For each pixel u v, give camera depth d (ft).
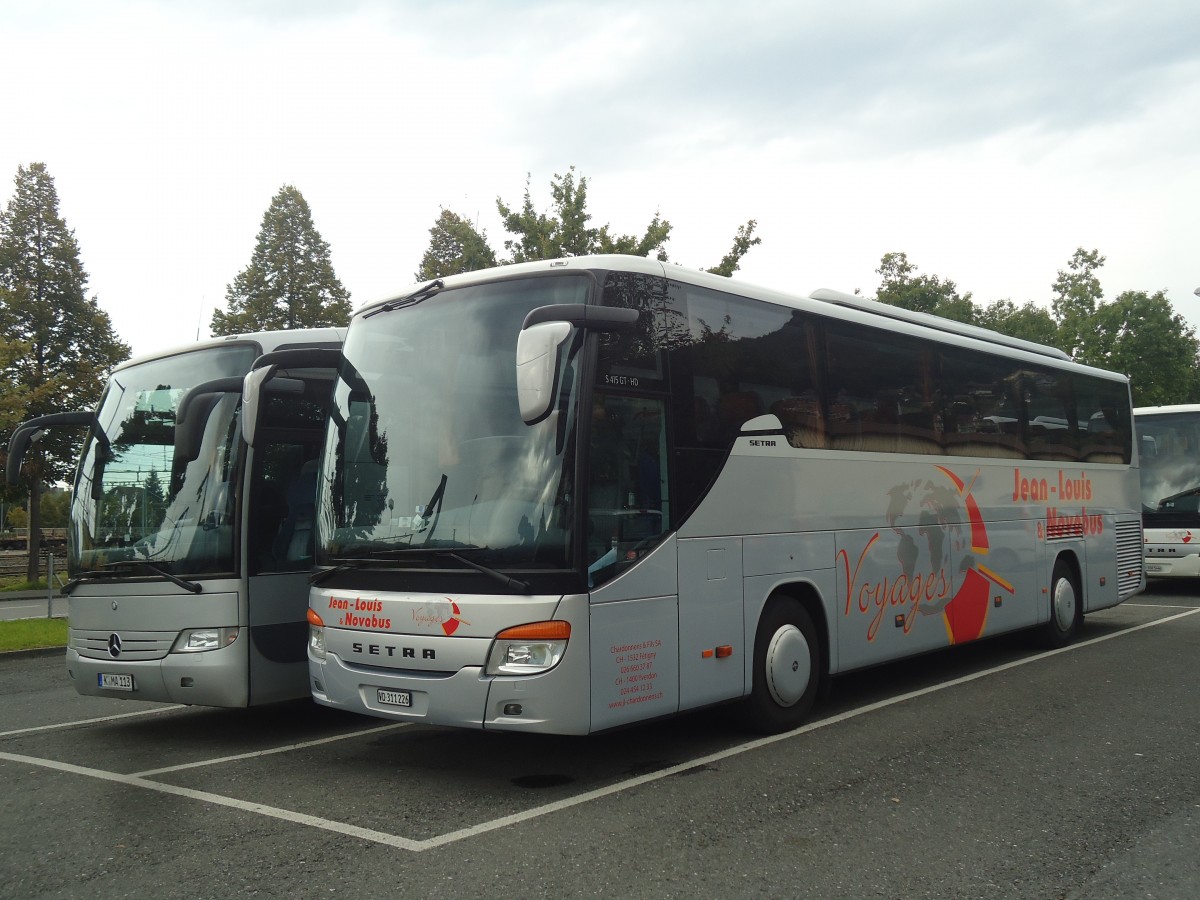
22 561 120.88
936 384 32.04
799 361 26.27
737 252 65.36
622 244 64.34
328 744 25.35
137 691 25.52
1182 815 18.19
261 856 16.56
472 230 66.49
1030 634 39.01
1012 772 21.12
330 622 21.47
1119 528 44.11
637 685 20.40
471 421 20.62
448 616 19.49
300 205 136.56
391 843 17.07
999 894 14.52
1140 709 27.30
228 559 25.12
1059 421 39.75
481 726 19.13
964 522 32.71
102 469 27.53
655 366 21.68
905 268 161.07
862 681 32.45
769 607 24.70
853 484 27.68
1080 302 160.35
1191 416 60.64
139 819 18.93
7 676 39.99
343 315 135.74
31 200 112.06
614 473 20.27
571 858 16.14
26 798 20.77
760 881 15.06
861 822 17.87
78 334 112.06
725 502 23.13
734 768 21.66
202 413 24.43
